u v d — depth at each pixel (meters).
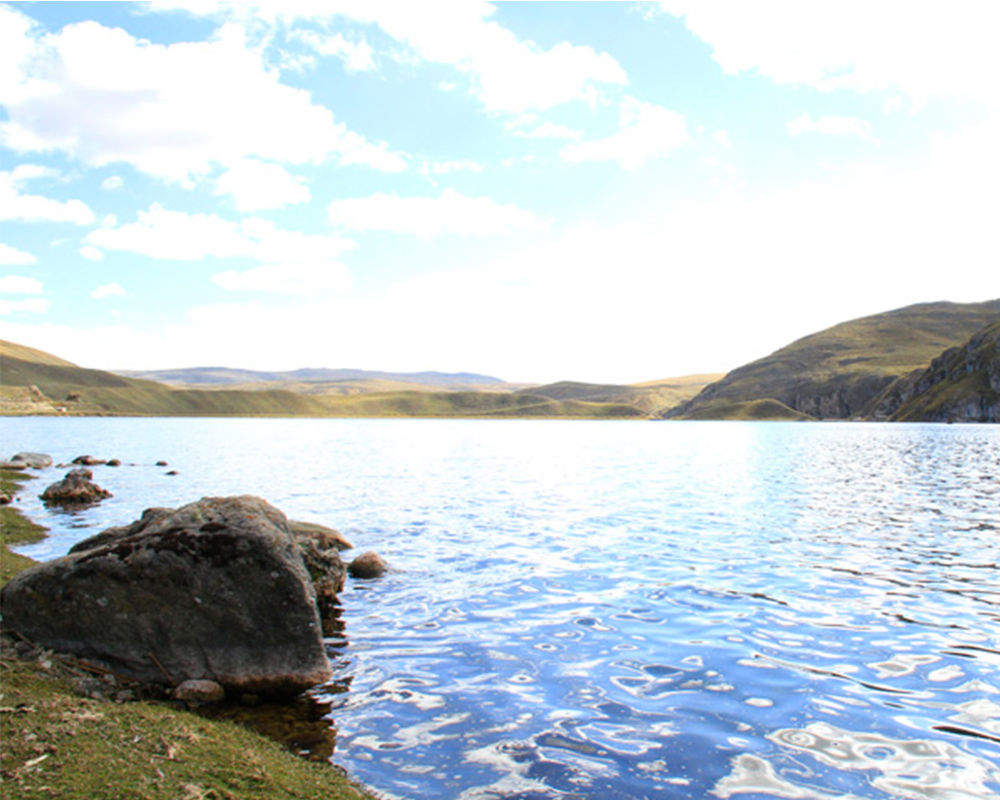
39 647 14.14
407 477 59.97
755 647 15.64
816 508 39.19
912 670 14.20
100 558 14.48
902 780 9.92
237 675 13.45
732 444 132.25
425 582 21.91
